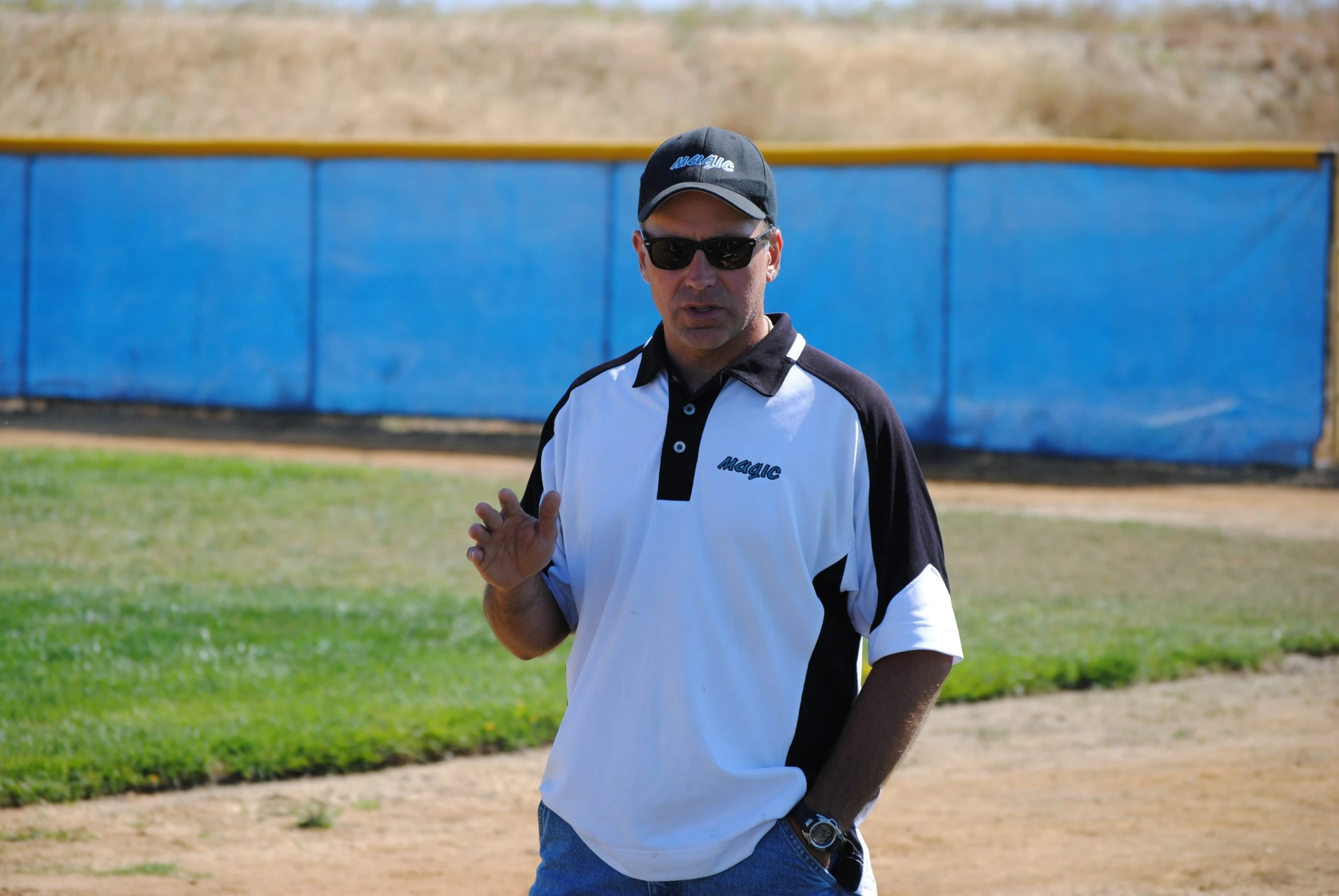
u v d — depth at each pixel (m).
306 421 67.00
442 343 64.56
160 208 66.56
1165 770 23.14
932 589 9.55
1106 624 32.38
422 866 18.80
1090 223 57.53
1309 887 17.80
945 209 58.81
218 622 30.58
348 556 38.56
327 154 64.88
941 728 25.78
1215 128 141.12
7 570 35.06
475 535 9.80
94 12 165.00
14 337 67.88
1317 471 56.72
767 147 60.69
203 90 152.75
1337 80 148.75
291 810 20.98
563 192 63.12
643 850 9.53
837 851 9.69
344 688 26.20
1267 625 32.50
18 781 21.03
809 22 177.62
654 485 9.71
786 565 9.48
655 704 9.56
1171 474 57.06
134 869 18.30
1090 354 57.97
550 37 164.25
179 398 67.00
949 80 150.12
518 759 23.69
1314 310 56.41
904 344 59.75
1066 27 170.38
